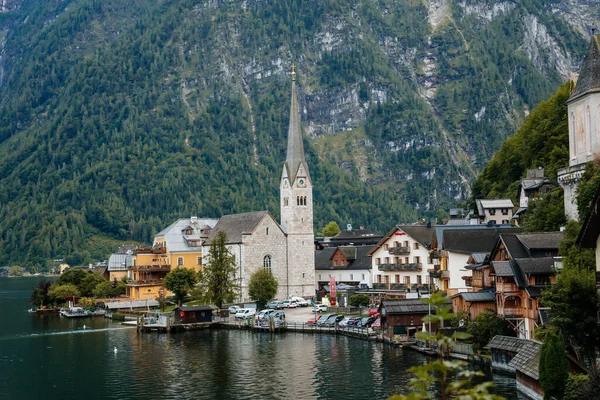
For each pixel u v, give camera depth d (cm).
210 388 10912
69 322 19750
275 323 16425
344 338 15038
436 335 4066
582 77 12056
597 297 8844
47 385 11456
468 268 13938
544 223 13650
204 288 19738
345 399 10019
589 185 11131
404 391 10231
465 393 3919
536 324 10906
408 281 19000
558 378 8012
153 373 12081
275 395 10362
